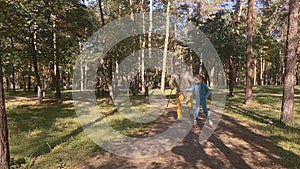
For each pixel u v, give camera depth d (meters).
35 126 12.20
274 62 49.88
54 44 22.75
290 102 10.95
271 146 7.43
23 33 20.27
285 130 9.42
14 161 6.66
